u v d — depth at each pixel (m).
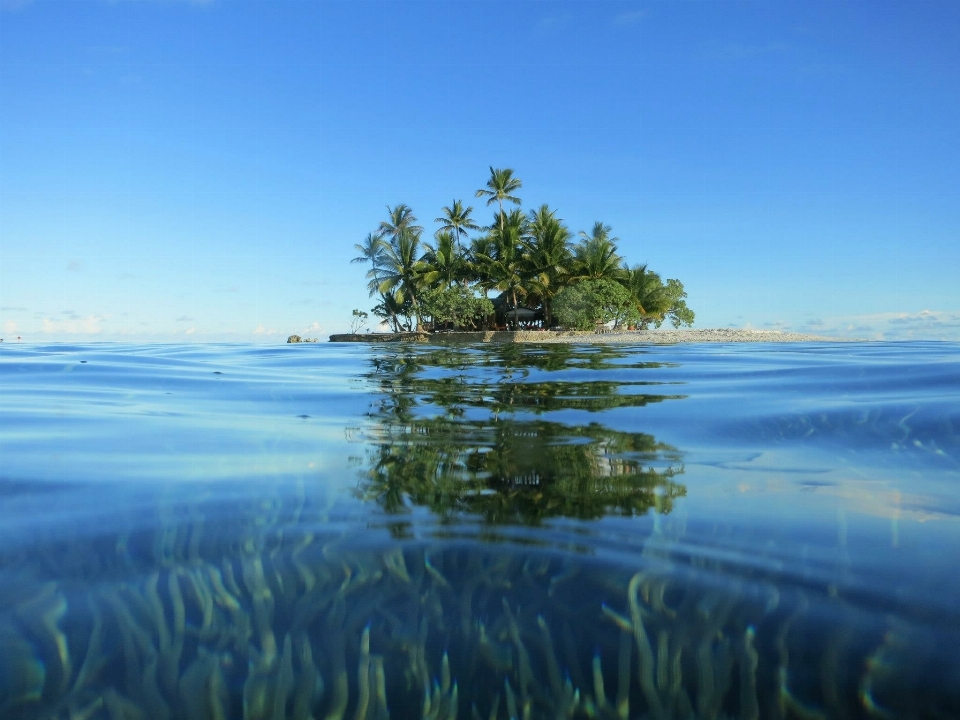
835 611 0.99
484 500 1.57
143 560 1.19
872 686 0.81
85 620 0.98
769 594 1.05
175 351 8.21
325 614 1.00
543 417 2.92
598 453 2.14
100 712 0.79
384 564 1.18
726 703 0.79
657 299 34.78
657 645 0.91
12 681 0.84
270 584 1.09
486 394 3.84
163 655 0.90
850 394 3.37
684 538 1.30
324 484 1.72
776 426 2.57
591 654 0.90
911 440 2.27
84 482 1.71
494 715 0.78
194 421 2.79
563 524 1.39
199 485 1.70
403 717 0.78
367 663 0.88
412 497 1.60
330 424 2.75
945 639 0.90
